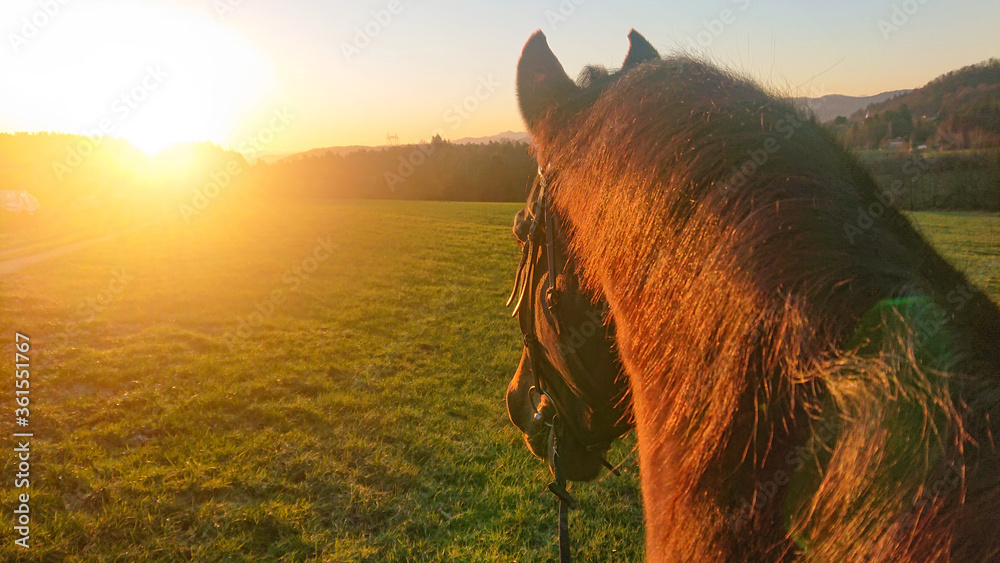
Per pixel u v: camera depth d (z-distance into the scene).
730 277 0.86
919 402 0.75
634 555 3.68
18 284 11.05
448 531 3.86
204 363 6.77
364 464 4.63
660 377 0.98
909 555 0.74
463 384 6.81
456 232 26.06
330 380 6.57
